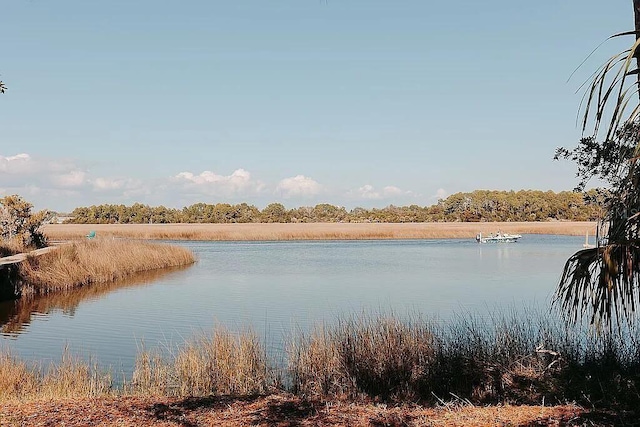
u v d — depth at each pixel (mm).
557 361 8492
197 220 147750
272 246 62438
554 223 114500
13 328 16312
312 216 158250
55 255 27562
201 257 45656
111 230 83312
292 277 30250
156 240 73188
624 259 4699
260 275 31406
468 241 70875
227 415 6199
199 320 17344
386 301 20906
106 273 28500
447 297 21766
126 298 22484
